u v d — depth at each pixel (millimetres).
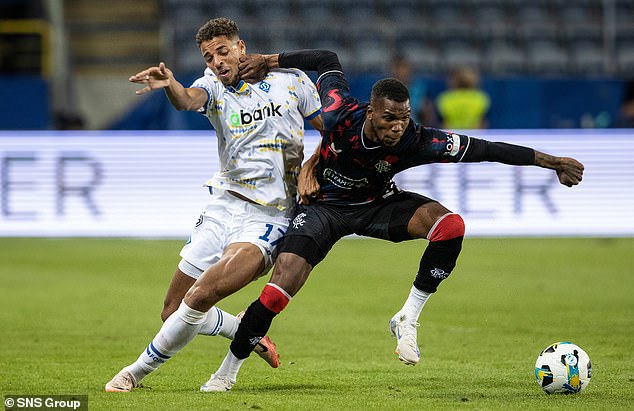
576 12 73938
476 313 31562
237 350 18938
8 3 69438
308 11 72438
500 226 49688
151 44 68688
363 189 19234
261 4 72188
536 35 72000
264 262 19016
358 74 67938
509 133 50500
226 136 19422
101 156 49406
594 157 50344
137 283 38594
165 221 49781
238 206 19438
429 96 56531
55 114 57031
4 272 41500
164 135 49781
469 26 72125
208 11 71125
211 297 18391
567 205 50125
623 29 71750
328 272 42094
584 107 57625
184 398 18109
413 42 70812
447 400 18250
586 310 32031
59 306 33000
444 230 18906
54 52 63781
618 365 22562
